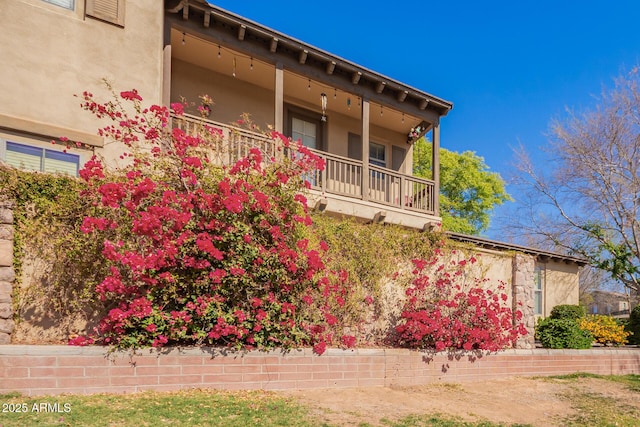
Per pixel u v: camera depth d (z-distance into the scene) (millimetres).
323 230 8023
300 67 11000
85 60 8406
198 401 5379
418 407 6211
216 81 11898
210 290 6379
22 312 6129
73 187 6520
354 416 5473
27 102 7781
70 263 6410
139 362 5727
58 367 5273
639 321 13422
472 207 26203
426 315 8172
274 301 6652
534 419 6070
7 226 6066
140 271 5918
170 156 6902
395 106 12609
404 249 8906
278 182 7160
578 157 18609
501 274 10109
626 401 7488
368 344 8234
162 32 9266
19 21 7867
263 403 5605
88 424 4293
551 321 11047
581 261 16047
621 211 17703
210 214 6531
